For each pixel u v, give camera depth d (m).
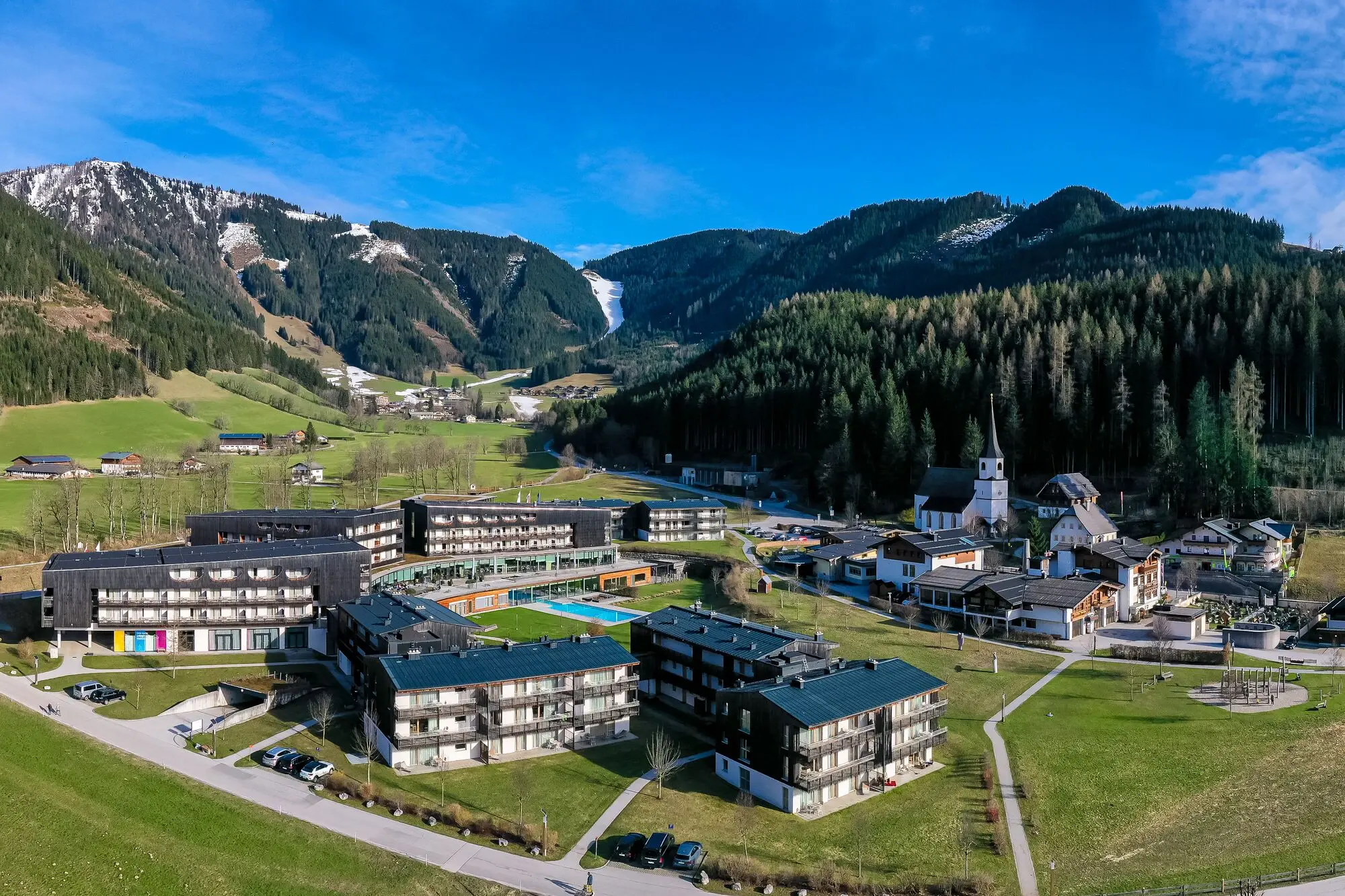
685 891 60.03
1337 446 191.75
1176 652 111.00
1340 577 146.25
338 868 61.97
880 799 74.56
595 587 158.38
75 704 90.00
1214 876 61.75
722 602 144.62
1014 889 60.97
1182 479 184.62
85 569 109.25
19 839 63.09
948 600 130.50
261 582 114.19
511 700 82.31
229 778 74.56
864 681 80.94
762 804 73.50
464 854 64.06
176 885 59.84
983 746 85.75
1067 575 141.50
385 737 80.31
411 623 96.56
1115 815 71.94
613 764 81.00
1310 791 74.25
